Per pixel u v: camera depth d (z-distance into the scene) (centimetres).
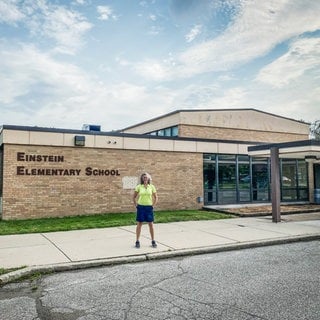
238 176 1977
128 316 471
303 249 920
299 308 495
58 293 564
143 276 660
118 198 1566
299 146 1348
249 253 869
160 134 2431
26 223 1254
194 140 1809
